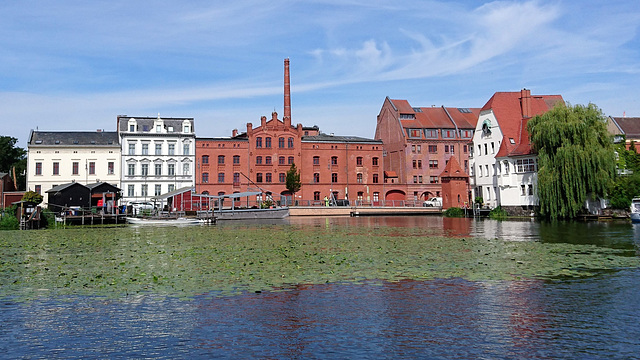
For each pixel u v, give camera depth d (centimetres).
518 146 7138
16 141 10162
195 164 9094
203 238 3819
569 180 5384
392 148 10775
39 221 5322
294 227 5306
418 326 1360
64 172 8394
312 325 1377
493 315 1455
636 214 5122
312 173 9925
